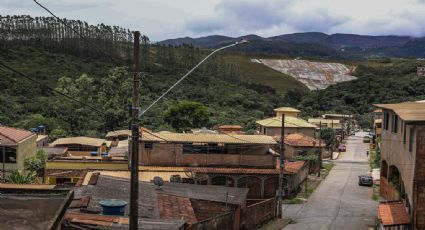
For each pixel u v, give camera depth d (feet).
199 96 337.11
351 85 447.83
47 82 274.36
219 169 135.74
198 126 253.03
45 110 235.61
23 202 41.52
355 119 395.75
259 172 137.28
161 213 70.79
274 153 148.87
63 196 44.19
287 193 144.25
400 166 106.63
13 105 232.32
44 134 196.34
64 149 169.58
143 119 242.17
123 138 209.97
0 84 251.80
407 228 87.92
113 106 244.22
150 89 298.15
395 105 118.11
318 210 129.29
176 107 251.60
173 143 137.28
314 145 202.28
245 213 97.66
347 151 276.00
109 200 63.21
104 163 132.46
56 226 37.09
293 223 112.88
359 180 171.53
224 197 91.50
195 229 69.51
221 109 320.29
